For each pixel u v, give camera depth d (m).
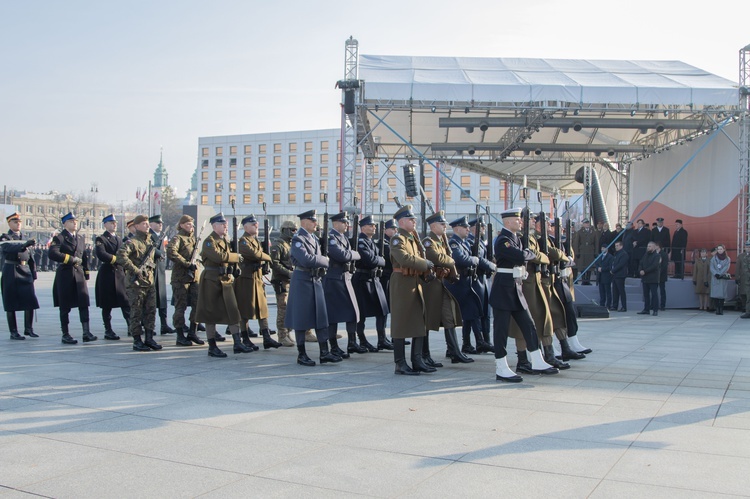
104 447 4.71
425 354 8.20
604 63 18.66
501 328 7.23
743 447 4.73
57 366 7.96
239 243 9.47
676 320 14.59
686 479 4.07
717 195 18.30
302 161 71.44
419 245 7.92
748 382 7.16
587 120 17.38
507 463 4.37
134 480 4.06
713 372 7.80
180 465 4.33
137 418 5.49
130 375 7.40
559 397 6.39
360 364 8.38
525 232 7.48
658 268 15.68
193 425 5.29
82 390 6.56
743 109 16.22
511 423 5.39
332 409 5.85
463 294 9.27
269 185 72.69
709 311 16.75
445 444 4.79
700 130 17.83
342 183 16.59
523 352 7.77
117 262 9.45
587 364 8.43
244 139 73.69
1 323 12.87
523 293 7.79
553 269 8.62
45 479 4.07
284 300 10.02
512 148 21.84
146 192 58.62
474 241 9.43
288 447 4.72
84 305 10.25
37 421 5.37
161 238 11.67
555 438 4.95
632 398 6.35
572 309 9.01
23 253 10.58
